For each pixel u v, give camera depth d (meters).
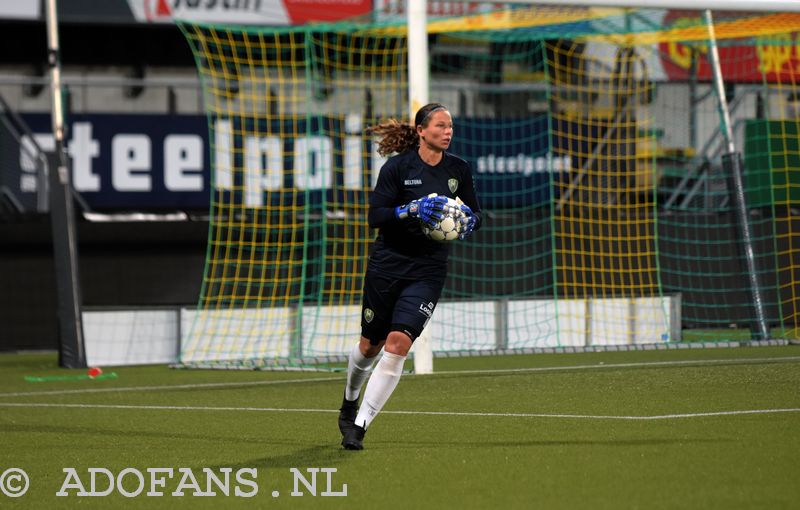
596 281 56.03
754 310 50.59
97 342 50.66
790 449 20.30
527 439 22.64
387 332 22.41
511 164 60.44
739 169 51.47
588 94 64.31
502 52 70.81
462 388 34.50
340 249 55.47
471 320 51.19
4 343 55.12
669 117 64.94
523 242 56.16
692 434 22.52
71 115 61.25
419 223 21.16
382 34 58.12
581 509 15.48
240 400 33.09
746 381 33.41
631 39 56.16
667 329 52.19
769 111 62.62
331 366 46.22
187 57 74.44
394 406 29.80
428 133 21.44
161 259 55.66
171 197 61.53
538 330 51.69
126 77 74.19
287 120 59.97
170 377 42.50
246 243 55.41
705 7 42.12
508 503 16.09
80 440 24.72
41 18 66.75
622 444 21.42
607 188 57.34
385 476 18.73
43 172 60.00
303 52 68.19
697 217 56.62
